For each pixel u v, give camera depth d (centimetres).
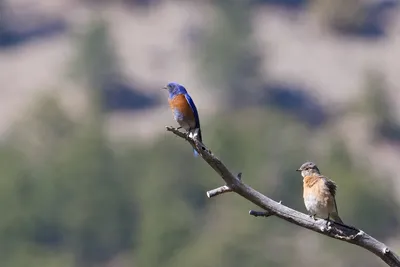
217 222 6391
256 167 7219
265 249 5944
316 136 9019
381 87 9819
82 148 7894
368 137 9594
